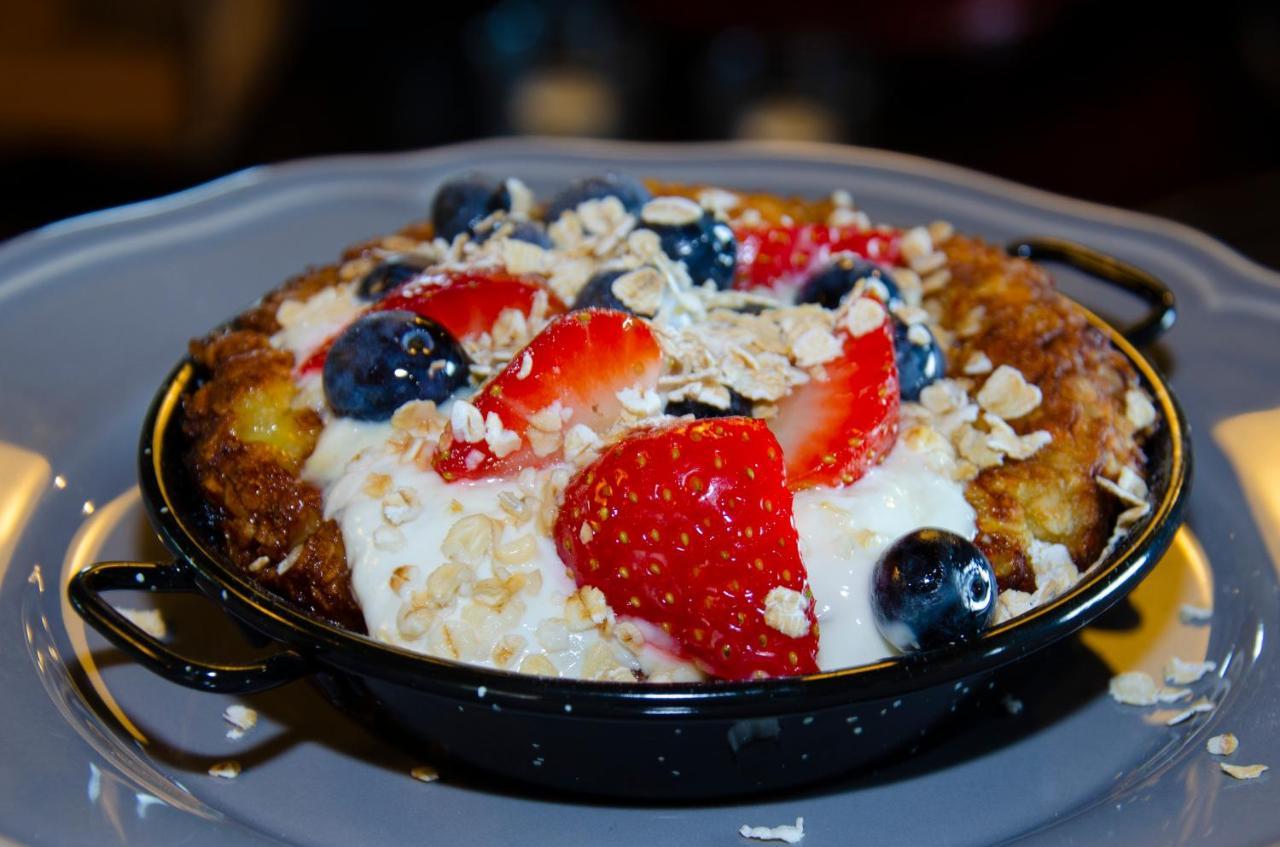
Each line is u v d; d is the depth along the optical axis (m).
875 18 0.66
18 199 0.59
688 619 0.22
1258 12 0.63
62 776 0.23
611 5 0.72
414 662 0.21
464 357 0.25
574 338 0.23
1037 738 0.25
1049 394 0.26
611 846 0.23
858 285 0.25
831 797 0.24
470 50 0.72
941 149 0.64
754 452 0.22
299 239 0.38
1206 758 0.24
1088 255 0.32
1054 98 0.67
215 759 0.25
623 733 0.22
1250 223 0.40
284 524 0.24
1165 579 0.29
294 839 0.23
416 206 0.39
